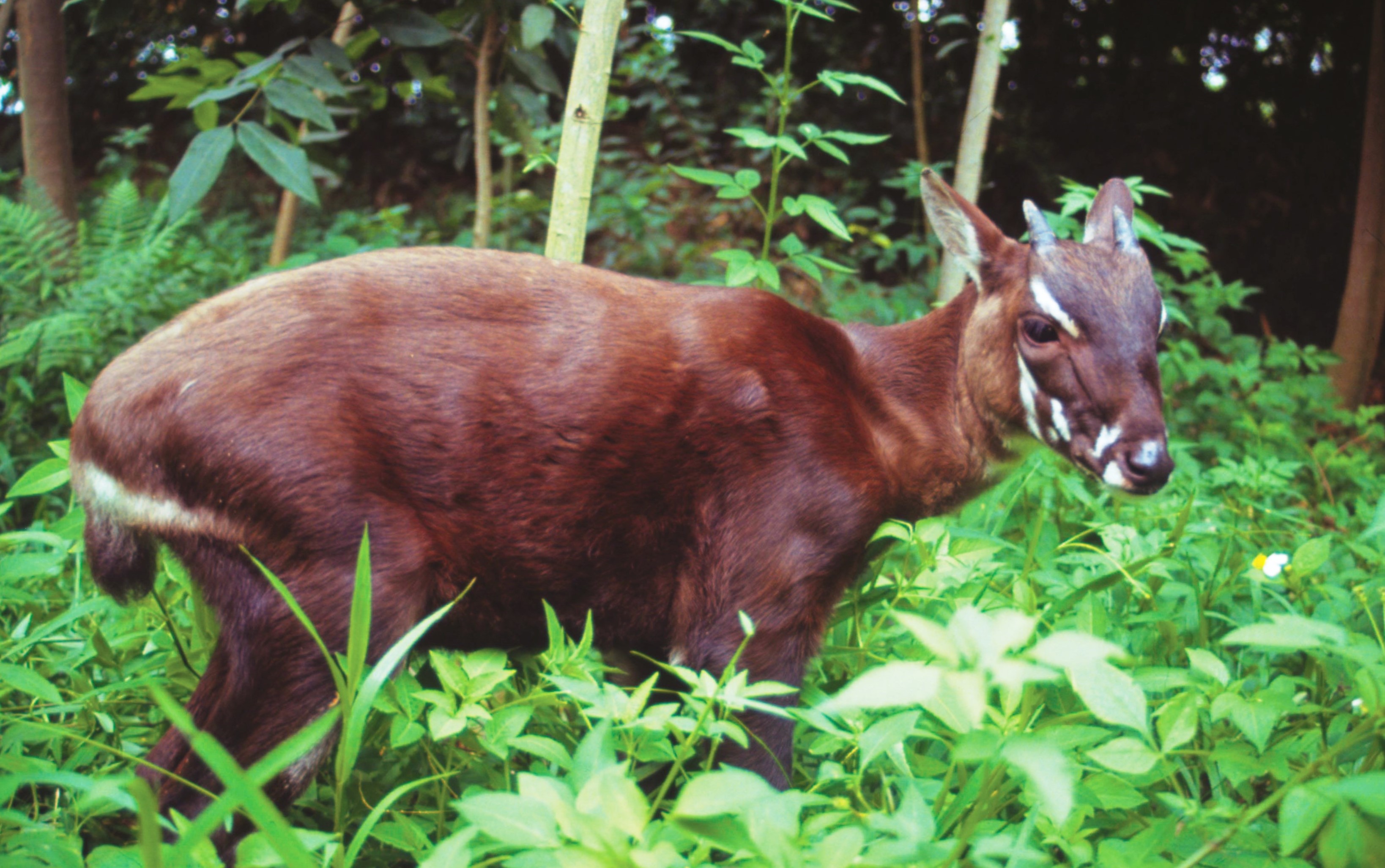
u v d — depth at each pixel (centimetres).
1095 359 247
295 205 641
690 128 900
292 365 220
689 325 249
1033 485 356
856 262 873
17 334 446
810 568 243
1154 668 205
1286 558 272
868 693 115
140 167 1037
